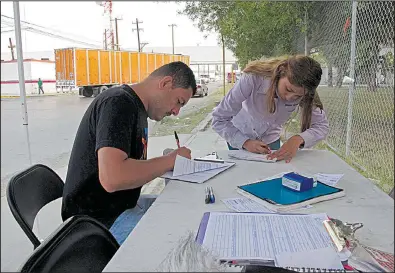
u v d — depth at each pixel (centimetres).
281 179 123
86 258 83
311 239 81
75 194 129
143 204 150
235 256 73
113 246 91
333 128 303
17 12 214
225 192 117
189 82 143
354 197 110
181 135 315
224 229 86
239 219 93
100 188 129
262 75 182
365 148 219
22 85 226
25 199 120
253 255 74
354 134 246
